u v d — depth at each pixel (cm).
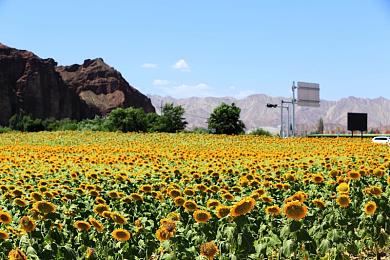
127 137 4834
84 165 2194
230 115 7675
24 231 768
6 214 784
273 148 3609
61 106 19038
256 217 864
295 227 730
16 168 2094
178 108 8388
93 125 7788
